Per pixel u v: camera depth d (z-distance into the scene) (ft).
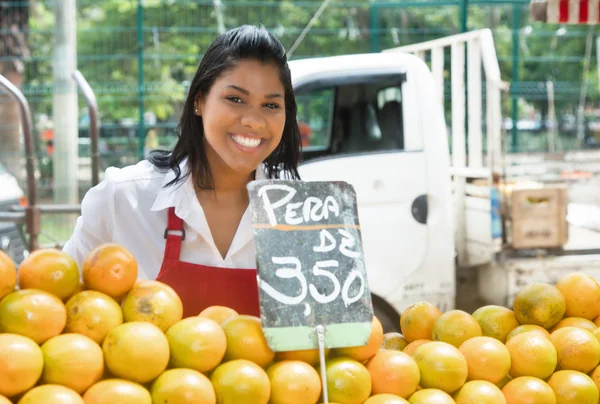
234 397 5.78
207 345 5.83
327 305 6.36
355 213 6.86
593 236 18.58
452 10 49.29
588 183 23.07
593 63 57.88
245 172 7.43
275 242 6.40
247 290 7.61
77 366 5.49
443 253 15.90
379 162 15.83
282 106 7.47
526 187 18.60
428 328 7.48
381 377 6.37
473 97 18.57
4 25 36.68
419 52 21.08
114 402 5.43
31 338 5.55
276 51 7.36
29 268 5.91
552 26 58.03
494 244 16.57
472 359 6.75
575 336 7.06
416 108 16.22
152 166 8.09
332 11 45.03
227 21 43.73
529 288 7.52
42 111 36.73
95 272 6.02
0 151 35.09
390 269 15.70
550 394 6.68
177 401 5.57
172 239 7.64
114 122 37.27
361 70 16.58
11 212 20.36
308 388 6.01
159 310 5.99
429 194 15.96
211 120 7.32
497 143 16.48
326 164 15.67
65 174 28.71
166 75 39.01
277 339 6.10
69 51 28.60
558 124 50.67
